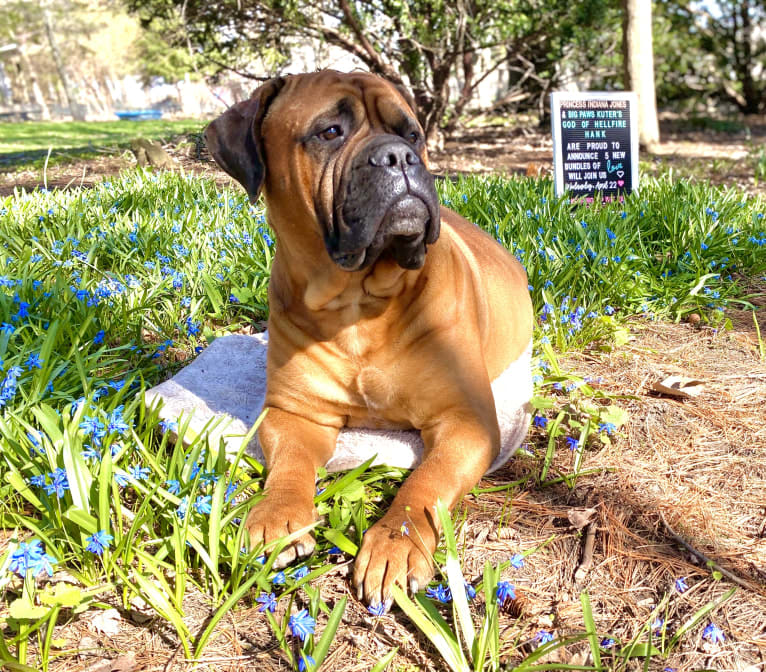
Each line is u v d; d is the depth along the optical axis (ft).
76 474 2.63
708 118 23.36
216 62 14.07
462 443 3.00
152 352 4.41
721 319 5.06
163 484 2.88
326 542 2.86
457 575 2.33
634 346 4.75
